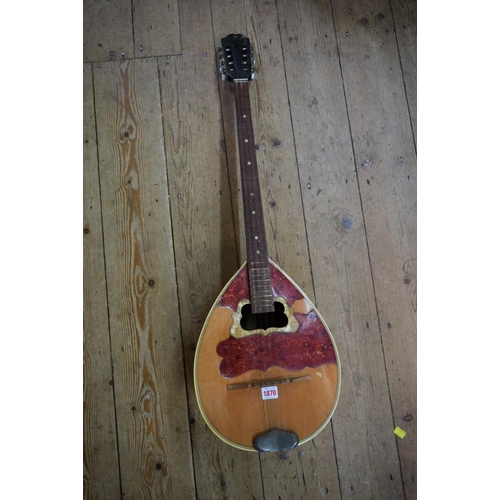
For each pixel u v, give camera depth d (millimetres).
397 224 1259
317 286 1210
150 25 1294
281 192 1244
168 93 1263
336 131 1289
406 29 1354
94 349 1132
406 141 1302
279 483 1115
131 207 1203
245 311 1047
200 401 939
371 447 1149
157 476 1093
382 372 1186
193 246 1197
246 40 1200
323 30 1339
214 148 1245
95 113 1235
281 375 965
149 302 1163
